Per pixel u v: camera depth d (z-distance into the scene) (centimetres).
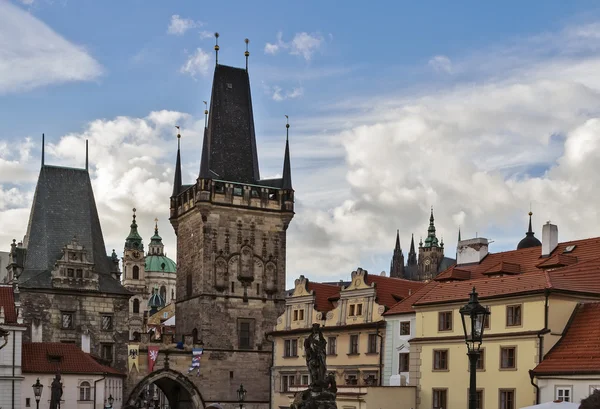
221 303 12625
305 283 10931
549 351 6919
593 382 6334
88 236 12538
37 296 11688
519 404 7012
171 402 12756
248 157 13625
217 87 13700
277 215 13225
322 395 5166
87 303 11956
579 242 8531
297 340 10806
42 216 12388
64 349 10406
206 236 12688
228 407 12350
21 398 9694
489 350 7381
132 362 11788
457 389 7625
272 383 11144
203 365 12294
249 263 12938
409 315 8975
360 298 9900
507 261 9038
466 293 7806
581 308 7138
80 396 10175
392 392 7919
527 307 7125
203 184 12719
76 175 12912
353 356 9800
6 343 9600
